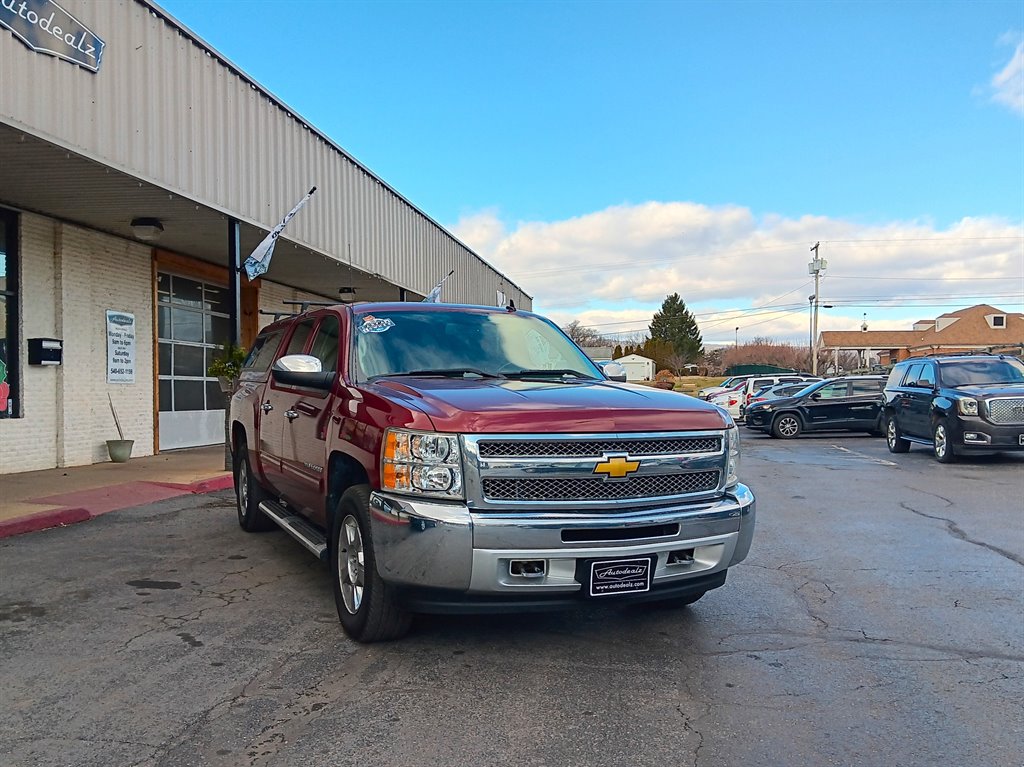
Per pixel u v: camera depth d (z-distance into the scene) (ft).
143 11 30.73
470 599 12.79
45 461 37.93
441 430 12.82
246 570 20.10
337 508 15.15
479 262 84.48
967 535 24.70
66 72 26.81
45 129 25.86
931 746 10.80
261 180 39.52
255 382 23.59
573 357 19.51
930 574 19.94
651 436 13.51
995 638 15.19
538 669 13.48
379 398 14.30
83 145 27.55
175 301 49.01
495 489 12.75
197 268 49.11
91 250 40.40
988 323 207.92
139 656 14.02
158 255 45.24
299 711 11.79
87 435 40.16
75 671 13.33
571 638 15.06
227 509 28.84
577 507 12.95
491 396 13.84
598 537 12.85
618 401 14.06
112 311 41.91
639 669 13.53
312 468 16.93
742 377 113.60
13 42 24.68
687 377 281.33
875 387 68.90
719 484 14.37
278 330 23.48
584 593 12.86
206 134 34.86
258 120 39.32
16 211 35.91
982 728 11.34
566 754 10.54
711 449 14.30
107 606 16.99
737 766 10.26
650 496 13.56
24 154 27.61
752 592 18.31
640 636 15.19
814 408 68.13
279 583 18.88
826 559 21.57
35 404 37.37
